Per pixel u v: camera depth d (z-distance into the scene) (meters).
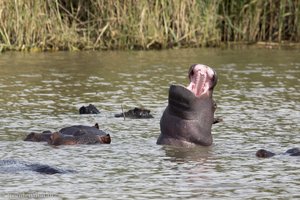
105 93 68.31
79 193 38.84
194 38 99.12
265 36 103.12
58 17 95.25
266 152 46.53
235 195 38.66
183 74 77.75
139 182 41.00
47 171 42.50
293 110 60.91
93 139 50.06
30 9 93.75
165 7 97.81
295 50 96.50
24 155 46.69
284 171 43.22
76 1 97.50
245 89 70.38
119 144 49.91
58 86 71.44
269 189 39.75
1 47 92.81
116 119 57.97
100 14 97.06
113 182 40.94
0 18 93.06
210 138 49.62
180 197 38.28
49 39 95.00
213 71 49.66
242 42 102.19
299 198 38.25
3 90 69.12
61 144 49.44
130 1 96.62
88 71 79.94
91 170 43.34
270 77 76.81
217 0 100.44
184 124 49.34
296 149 47.09
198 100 49.41
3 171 42.50
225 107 62.09
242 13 102.06
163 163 45.03
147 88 70.50
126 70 80.56
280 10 101.69
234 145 49.69
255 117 58.22
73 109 61.47
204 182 41.03
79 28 97.12
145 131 53.91
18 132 53.03
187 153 47.56
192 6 98.75
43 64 84.25
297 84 73.00
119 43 97.00
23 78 75.38
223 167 44.12
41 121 56.72
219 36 100.62
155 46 97.88
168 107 49.97
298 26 102.25
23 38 94.06
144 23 97.25
